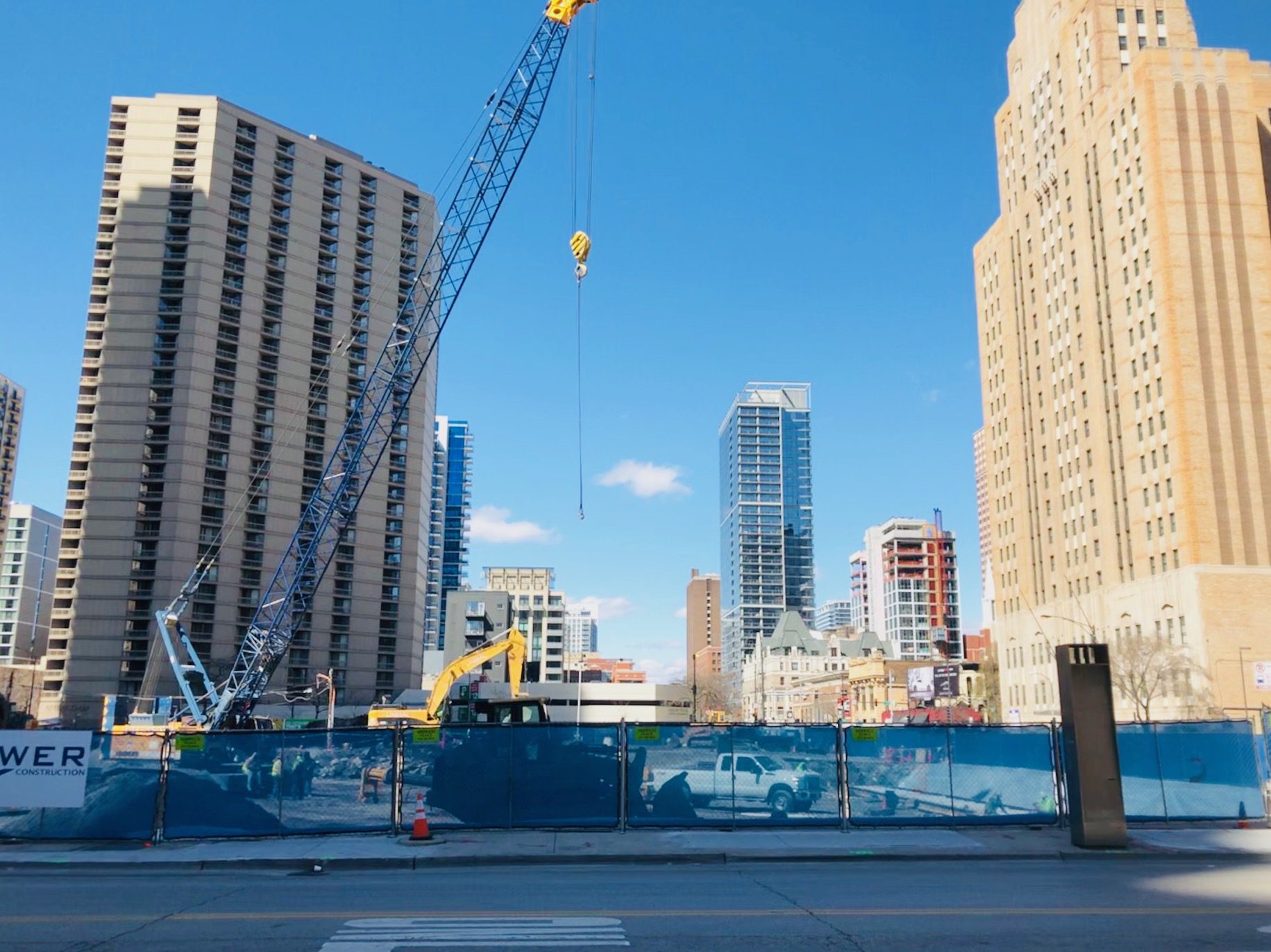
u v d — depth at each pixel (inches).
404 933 455.8
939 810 871.7
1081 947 416.5
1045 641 4082.2
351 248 5777.6
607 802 863.1
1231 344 3208.7
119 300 5098.4
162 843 807.7
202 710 2716.5
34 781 818.2
